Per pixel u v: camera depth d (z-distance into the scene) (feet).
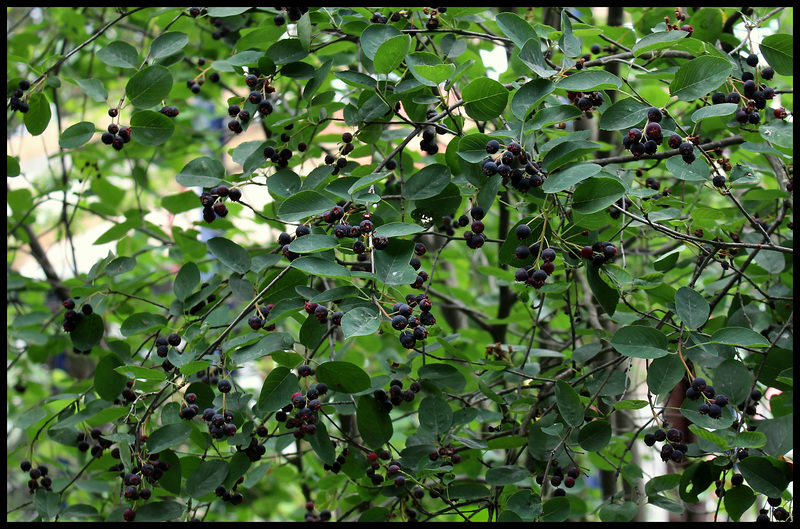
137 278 7.07
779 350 6.42
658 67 6.83
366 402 6.29
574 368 6.57
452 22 6.58
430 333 6.38
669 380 6.21
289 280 6.30
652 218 6.31
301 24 6.41
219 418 6.11
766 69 6.34
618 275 6.19
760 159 6.96
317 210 6.12
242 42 6.63
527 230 6.04
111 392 6.40
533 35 6.20
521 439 6.33
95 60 7.94
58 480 6.89
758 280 6.68
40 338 7.25
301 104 7.11
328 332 6.67
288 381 6.12
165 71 6.42
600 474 7.20
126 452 6.20
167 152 7.87
